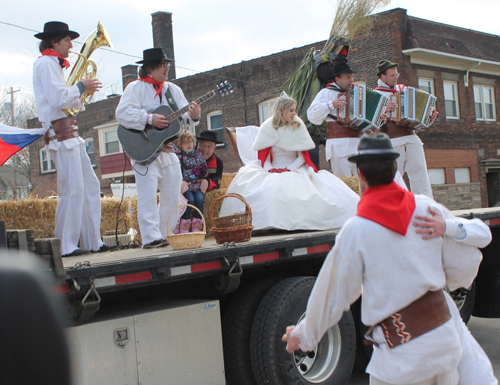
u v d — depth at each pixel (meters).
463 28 20.31
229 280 3.44
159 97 4.67
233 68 22.12
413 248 2.13
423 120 6.02
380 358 2.14
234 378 3.66
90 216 4.51
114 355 2.99
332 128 5.98
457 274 2.32
